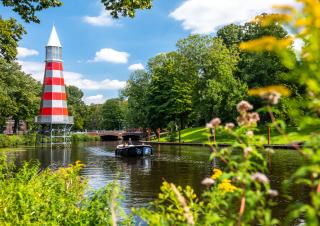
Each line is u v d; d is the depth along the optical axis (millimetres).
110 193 6426
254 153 2930
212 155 2998
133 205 13789
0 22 18641
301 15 2283
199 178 20750
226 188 4051
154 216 4121
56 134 73812
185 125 79062
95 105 148375
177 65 65188
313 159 2270
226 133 3205
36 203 6297
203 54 59812
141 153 38281
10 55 24250
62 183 7695
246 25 77250
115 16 12695
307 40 2342
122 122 118125
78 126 122562
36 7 12883
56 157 40594
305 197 13320
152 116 69188
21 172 8039
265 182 2752
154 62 80938
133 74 81562
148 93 71438
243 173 2834
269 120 40312
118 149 41656
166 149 46500
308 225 2205
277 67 44688
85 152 48875
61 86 73750
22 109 72062
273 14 2383
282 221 10328
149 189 17609
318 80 2277
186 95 64375
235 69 54906
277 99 2691
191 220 3424
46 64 73500
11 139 65812
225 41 77688
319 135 2344
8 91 64312
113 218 3732
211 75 57031
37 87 83875
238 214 2965
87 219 6164
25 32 19844
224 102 50406
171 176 22016
